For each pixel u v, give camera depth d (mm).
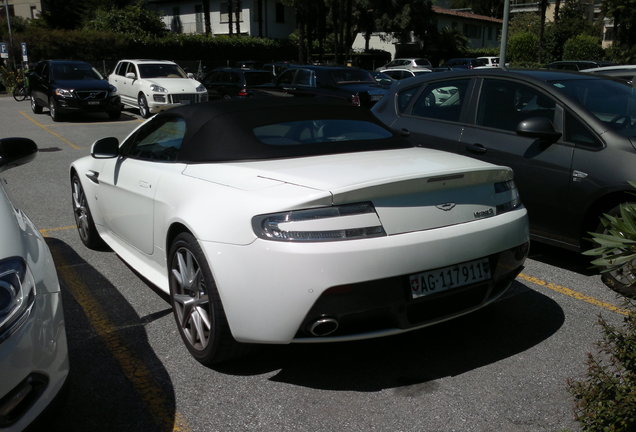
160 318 3840
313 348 3412
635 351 2271
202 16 46625
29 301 2178
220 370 3168
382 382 3039
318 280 2631
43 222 6301
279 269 2670
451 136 5332
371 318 2783
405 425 2678
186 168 3480
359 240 2693
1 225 2383
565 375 3086
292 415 2760
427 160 3305
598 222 4328
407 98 6000
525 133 4512
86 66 17812
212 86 18266
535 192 4652
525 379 3057
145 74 18016
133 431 2652
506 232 3127
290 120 3715
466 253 2941
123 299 4156
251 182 3012
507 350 3371
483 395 2910
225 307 2873
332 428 2660
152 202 3639
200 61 36031
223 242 2857
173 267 3395
